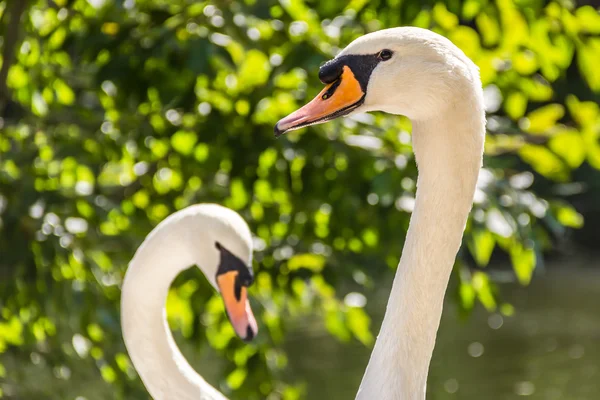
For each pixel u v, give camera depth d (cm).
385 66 437
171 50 832
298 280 981
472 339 2589
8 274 870
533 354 2408
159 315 591
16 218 872
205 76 813
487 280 955
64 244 901
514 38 879
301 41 866
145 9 863
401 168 897
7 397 923
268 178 933
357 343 2503
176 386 586
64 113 953
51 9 892
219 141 921
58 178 954
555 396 2078
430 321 448
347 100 441
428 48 434
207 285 941
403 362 445
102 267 968
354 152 920
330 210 959
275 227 989
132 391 953
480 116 437
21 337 927
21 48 902
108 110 938
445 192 440
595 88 904
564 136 919
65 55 915
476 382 2200
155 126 935
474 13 855
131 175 997
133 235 952
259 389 1000
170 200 984
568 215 916
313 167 929
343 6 884
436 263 445
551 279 3322
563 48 888
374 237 951
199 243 589
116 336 938
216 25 845
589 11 874
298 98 914
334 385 2148
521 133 934
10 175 892
